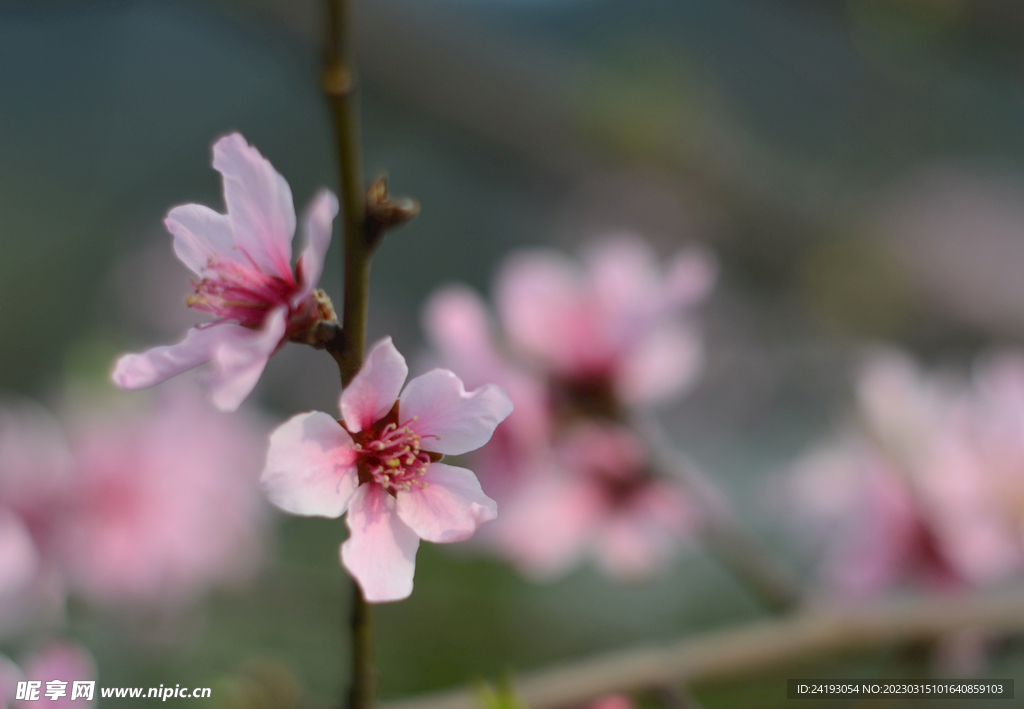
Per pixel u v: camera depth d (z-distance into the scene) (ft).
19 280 4.65
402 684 2.71
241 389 1.40
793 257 3.82
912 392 2.01
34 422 2.08
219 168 1.45
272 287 1.45
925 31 3.21
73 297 4.66
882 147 4.27
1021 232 4.02
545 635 2.87
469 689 1.67
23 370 4.54
